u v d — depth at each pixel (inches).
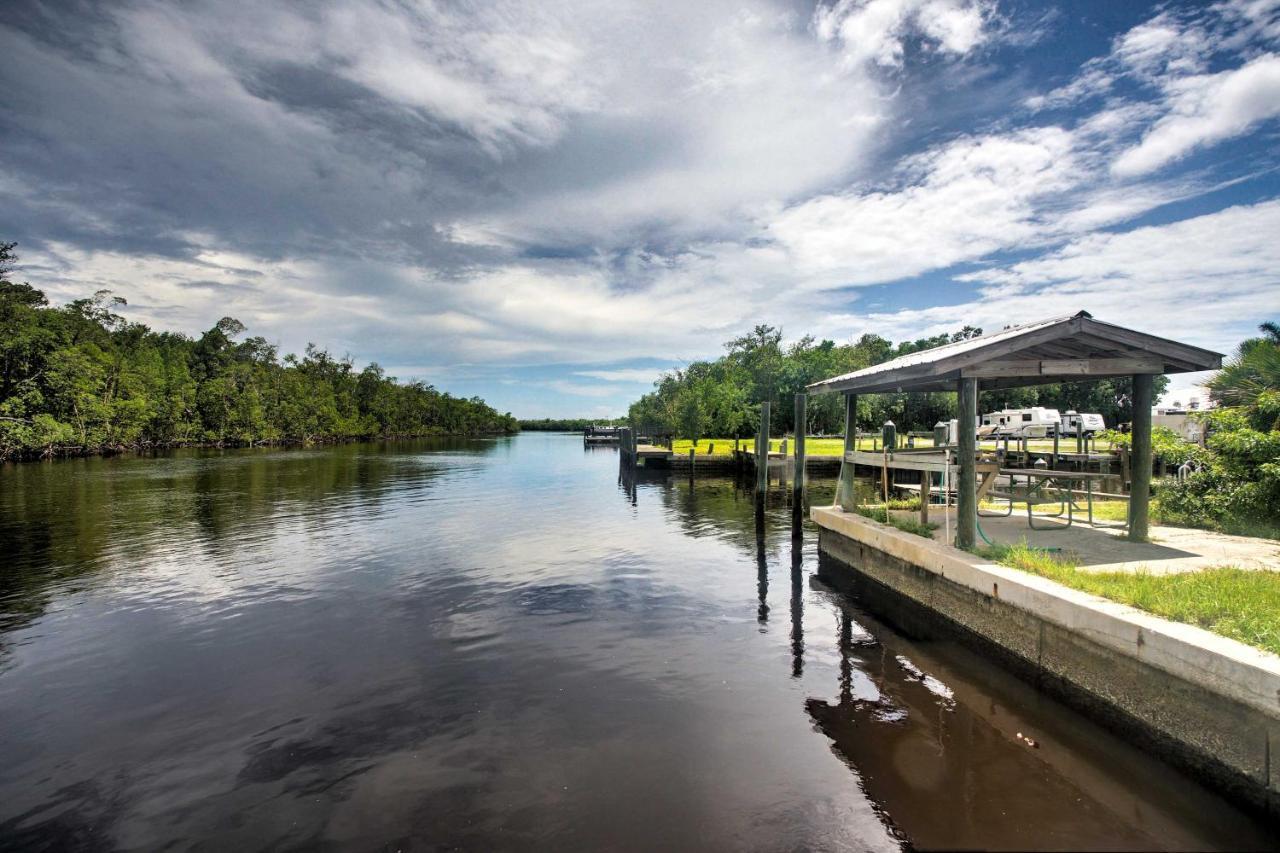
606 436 2908.5
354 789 177.2
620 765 188.9
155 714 225.8
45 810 169.2
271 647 293.1
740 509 775.7
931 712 224.4
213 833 158.2
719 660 275.4
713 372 2603.3
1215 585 220.2
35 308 1873.8
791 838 154.6
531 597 377.1
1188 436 580.4
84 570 446.6
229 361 2891.2
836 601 370.3
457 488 1016.9
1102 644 203.9
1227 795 161.8
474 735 207.9
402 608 354.3
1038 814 163.8
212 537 573.9
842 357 2313.0
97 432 1888.5
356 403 3713.1
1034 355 316.5
